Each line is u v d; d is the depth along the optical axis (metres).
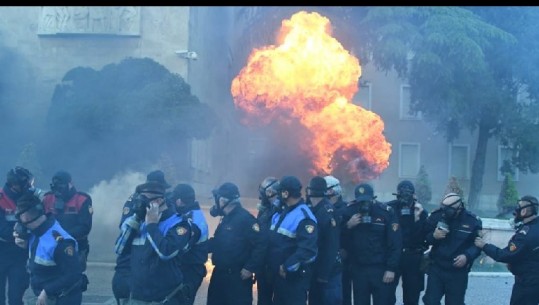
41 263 5.89
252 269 7.09
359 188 7.96
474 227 7.74
